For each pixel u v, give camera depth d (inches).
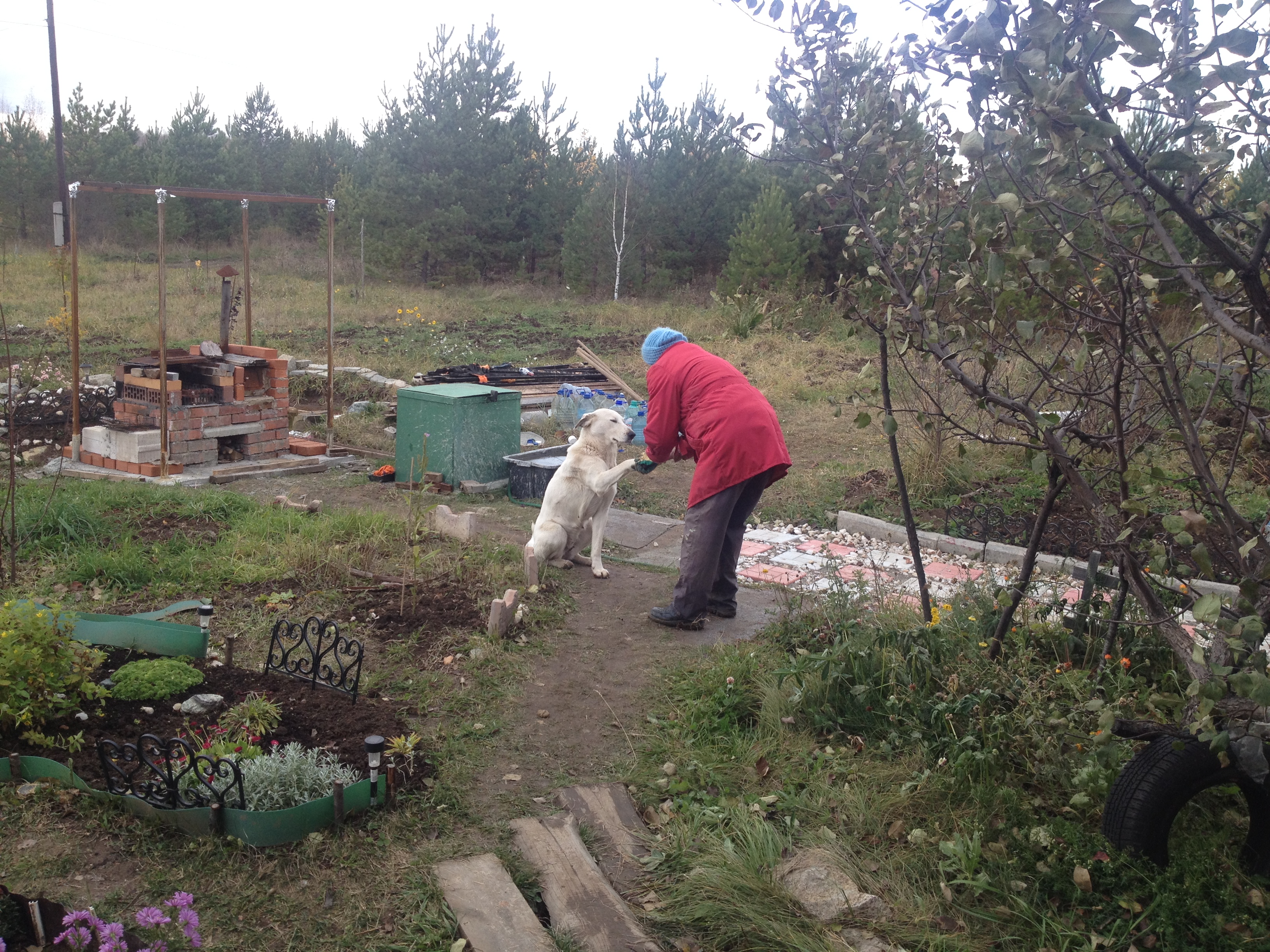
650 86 978.7
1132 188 99.3
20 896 104.4
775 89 160.4
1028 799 141.1
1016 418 136.9
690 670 192.1
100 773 134.3
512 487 328.8
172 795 124.9
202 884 116.6
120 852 120.9
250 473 339.6
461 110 981.2
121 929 99.5
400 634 198.2
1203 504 120.3
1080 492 128.6
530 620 210.5
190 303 760.3
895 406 409.4
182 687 158.7
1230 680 94.7
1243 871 130.0
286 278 990.4
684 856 130.3
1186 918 114.7
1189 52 96.7
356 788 130.3
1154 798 123.3
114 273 906.7
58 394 395.5
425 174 1000.9
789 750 159.2
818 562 272.5
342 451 380.2
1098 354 140.4
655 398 217.3
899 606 198.7
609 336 741.3
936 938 114.5
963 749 146.8
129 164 1109.1
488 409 338.6
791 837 134.6
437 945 109.6
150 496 277.9
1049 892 122.9
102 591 214.1
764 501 332.2
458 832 132.7
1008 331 128.3
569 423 441.4
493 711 170.2
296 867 121.0
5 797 129.0
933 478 327.6
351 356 583.5
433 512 273.9
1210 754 122.4
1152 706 148.4
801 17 150.1
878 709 164.9
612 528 301.1
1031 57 88.7
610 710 174.6
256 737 142.6
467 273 1019.9
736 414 203.8
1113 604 175.6
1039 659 176.7
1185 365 131.5
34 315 674.8
